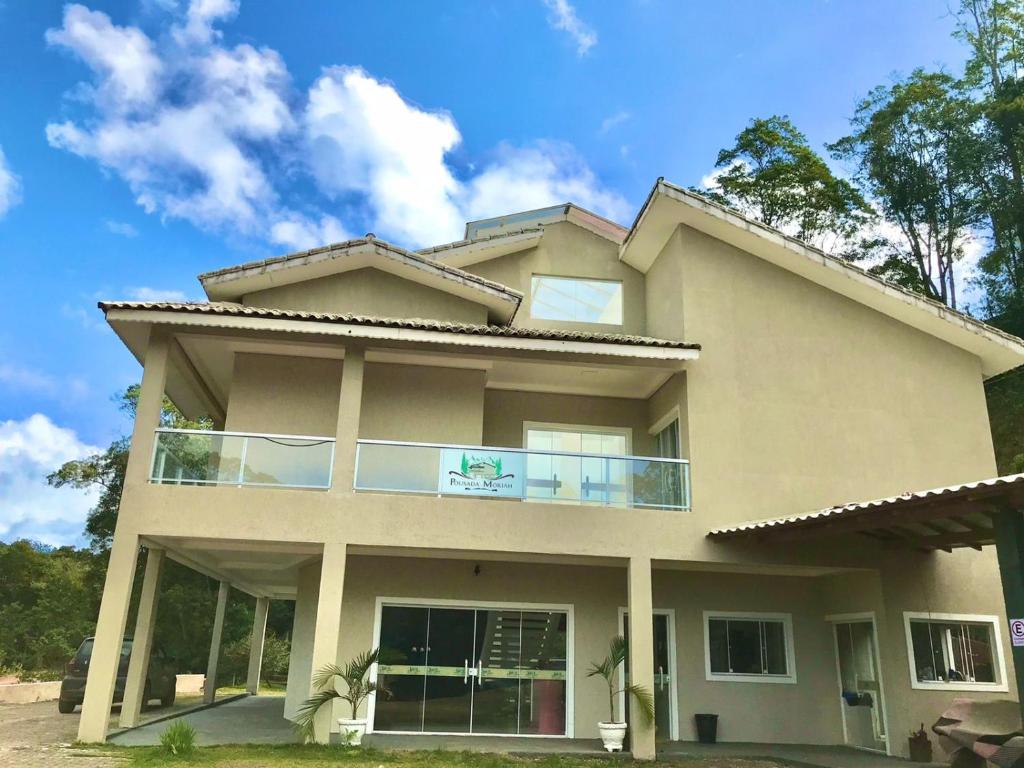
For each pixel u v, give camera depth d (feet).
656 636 47.93
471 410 47.44
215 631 60.85
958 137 93.81
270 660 109.29
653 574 48.57
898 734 40.75
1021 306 81.05
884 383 48.19
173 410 111.34
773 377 46.75
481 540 40.34
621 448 52.85
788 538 37.47
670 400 48.78
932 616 43.16
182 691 78.02
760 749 43.55
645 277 58.18
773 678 47.78
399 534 39.75
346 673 38.50
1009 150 89.56
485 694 45.11
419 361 47.03
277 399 46.06
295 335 41.34
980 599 44.34
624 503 42.55
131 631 102.63
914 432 47.62
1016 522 27.27
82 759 32.24
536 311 57.16
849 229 104.58
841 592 47.44
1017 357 49.39
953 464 47.60
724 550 42.04
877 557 43.32
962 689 42.24
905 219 100.89
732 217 47.70
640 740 38.37
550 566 47.78
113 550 37.83
